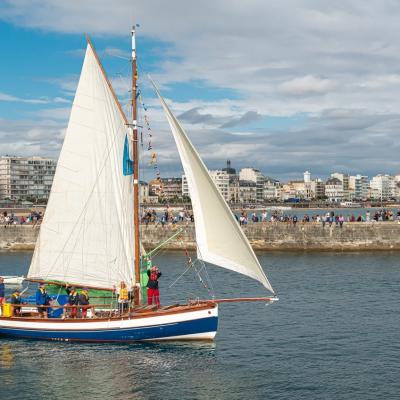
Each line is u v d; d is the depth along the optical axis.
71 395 26.59
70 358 31.56
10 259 81.12
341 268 69.44
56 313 36.50
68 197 36.81
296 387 27.55
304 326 39.88
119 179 35.59
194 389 27.23
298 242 87.12
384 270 67.44
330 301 49.09
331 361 31.55
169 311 33.31
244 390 27.09
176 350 32.78
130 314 33.66
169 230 88.25
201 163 30.42
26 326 35.44
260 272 29.95
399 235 85.81
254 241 88.19
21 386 27.70
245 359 31.75
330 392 26.89
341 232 86.38
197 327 33.34
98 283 36.31
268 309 45.91
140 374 29.12
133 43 34.97
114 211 35.78
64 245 37.03
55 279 37.28
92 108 35.94
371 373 29.55
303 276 63.47
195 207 31.19
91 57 35.59
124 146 35.28
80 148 36.44
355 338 36.44
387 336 36.88
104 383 27.97
